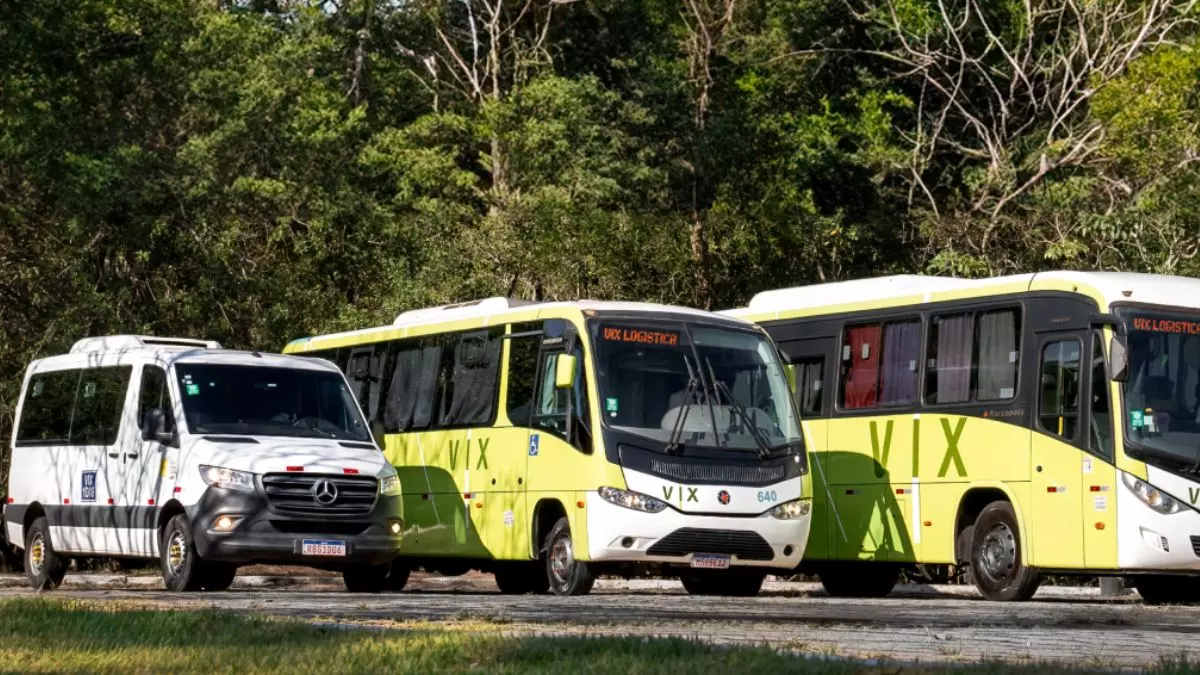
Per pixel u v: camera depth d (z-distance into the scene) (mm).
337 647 14352
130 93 54031
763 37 74812
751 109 73938
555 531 28812
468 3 73688
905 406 29562
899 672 12312
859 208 73188
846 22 77625
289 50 62531
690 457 27844
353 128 64188
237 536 27266
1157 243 52688
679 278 58281
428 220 58719
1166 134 53125
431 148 68875
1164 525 26109
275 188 56031
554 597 27062
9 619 17703
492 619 18969
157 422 28812
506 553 30094
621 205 62469
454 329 32750
